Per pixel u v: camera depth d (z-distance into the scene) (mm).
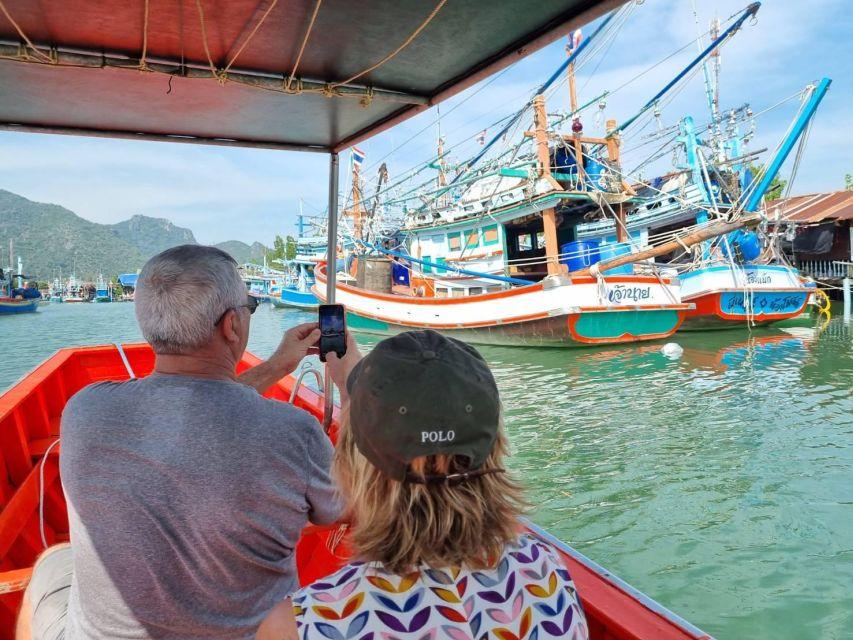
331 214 3232
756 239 18172
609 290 14375
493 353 15117
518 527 859
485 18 1928
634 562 4531
